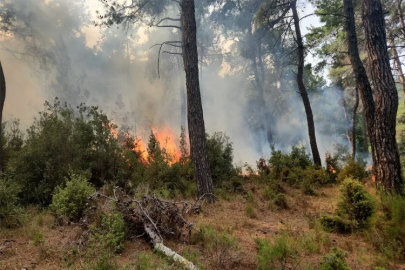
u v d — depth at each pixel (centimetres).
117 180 720
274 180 889
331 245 425
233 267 344
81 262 328
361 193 497
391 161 623
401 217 440
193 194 763
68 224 475
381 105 646
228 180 925
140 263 336
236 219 556
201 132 714
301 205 676
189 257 353
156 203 446
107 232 386
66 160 661
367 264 365
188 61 736
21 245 395
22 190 572
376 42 664
